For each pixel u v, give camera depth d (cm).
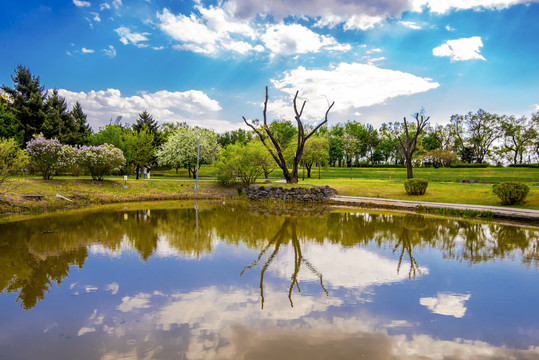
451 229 1398
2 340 457
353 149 7588
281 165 3028
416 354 429
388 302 607
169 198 2773
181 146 4625
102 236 1180
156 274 759
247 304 591
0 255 902
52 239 1112
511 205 2059
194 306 580
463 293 657
